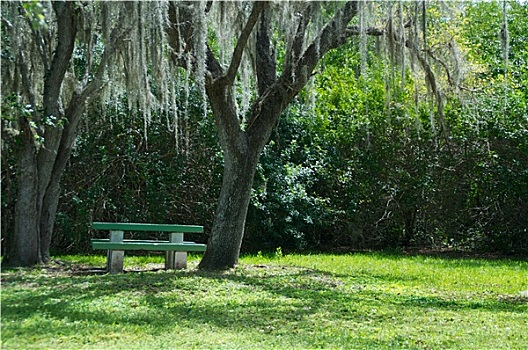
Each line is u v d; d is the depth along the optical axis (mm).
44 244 11125
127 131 14914
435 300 8516
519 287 10172
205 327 6320
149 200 14805
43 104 10477
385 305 7945
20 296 7391
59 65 10430
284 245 16594
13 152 11547
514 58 23938
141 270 10602
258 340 5883
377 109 17031
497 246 16734
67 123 10852
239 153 10516
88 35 10656
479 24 24656
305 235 17031
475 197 16906
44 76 10555
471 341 6188
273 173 15664
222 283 8922
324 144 17250
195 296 7934
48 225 11156
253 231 16016
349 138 17234
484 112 16203
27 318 6258
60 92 10633
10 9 9070
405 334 6426
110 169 14945
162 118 15109
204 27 9359
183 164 15094
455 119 16406
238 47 9812
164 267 10945
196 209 15602
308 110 16875
